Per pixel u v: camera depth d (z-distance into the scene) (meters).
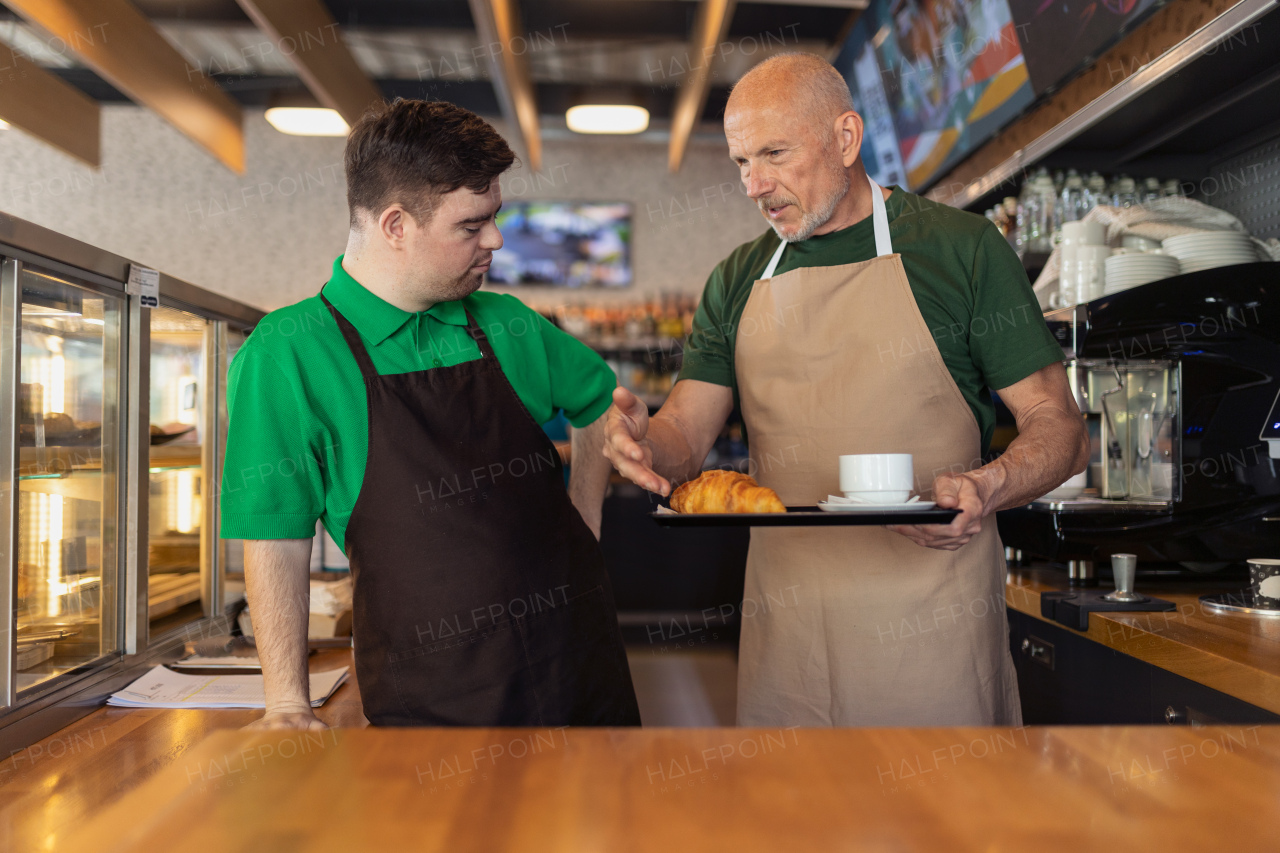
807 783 0.57
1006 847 0.49
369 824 0.52
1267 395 1.72
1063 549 1.80
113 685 1.35
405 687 1.12
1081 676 1.70
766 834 0.51
